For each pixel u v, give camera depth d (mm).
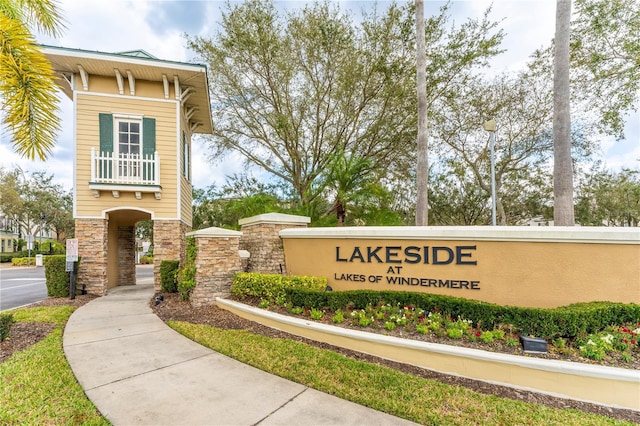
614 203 23891
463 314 4836
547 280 4840
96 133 10047
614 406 3254
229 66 15719
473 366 3916
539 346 3885
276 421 3016
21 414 3057
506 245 5152
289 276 7266
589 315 4051
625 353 3689
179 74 10305
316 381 3844
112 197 10195
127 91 10453
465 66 14500
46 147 5430
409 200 21016
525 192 21938
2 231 37625
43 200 32125
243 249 9234
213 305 7742
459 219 24234
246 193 20500
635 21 11211
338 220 11672
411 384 3748
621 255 4469
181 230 11266
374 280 6426
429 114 15695
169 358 4598
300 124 17062
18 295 11258
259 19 14398
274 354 4668
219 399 3430
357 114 16250
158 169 10305
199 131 15836
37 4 5660
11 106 4906
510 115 17484
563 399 3422
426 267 5828
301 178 17891
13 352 4703
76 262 9516
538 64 15523
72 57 9156
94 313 7371
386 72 14516
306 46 15406
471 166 19891
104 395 3488
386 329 4910
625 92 12289
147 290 11523
